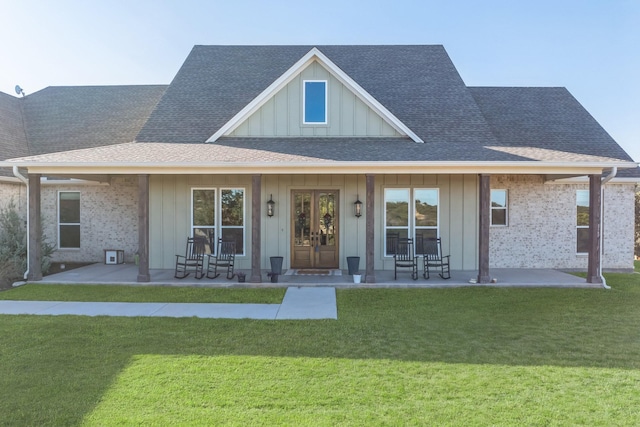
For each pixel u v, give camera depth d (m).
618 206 12.44
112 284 9.55
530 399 4.00
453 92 13.18
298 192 11.76
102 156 9.66
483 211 9.50
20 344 5.55
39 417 3.62
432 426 3.49
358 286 9.35
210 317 6.98
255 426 3.48
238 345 5.57
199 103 12.95
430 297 8.46
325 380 4.43
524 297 8.45
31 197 9.75
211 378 4.46
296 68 11.23
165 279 10.20
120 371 4.64
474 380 4.45
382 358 5.11
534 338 5.92
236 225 11.80
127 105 15.55
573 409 3.81
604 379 4.49
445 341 5.77
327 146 10.52
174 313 7.24
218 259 10.64
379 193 11.77
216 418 3.61
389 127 11.26
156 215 11.77
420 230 11.76
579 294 8.73
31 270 9.82
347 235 11.71
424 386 4.29
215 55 15.04
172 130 11.83
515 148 10.70
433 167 9.25
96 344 5.57
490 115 13.55
